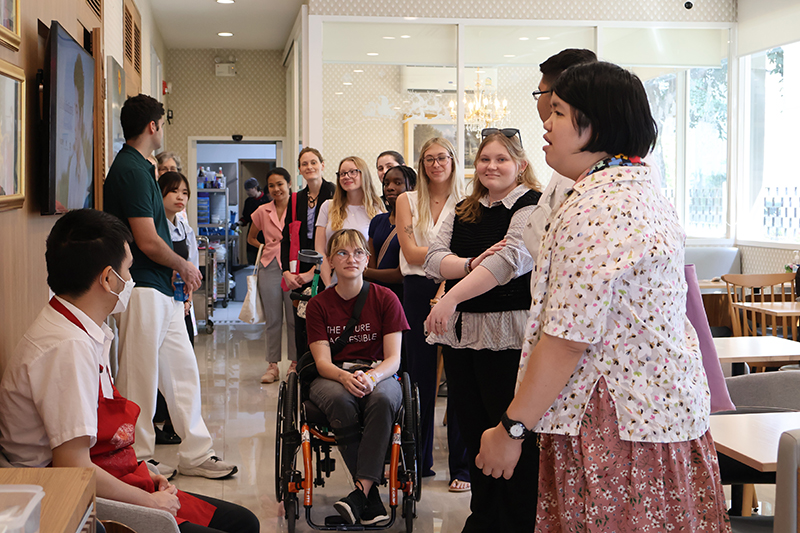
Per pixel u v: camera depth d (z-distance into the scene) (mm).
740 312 6258
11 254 2074
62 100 2379
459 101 7219
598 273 1186
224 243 10531
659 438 1235
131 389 3162
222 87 10062
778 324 5727
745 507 2689
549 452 1372
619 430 1240
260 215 5562
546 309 1254
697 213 7746
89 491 1085
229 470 3371
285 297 5441
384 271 3609
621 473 1257
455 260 2396
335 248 2934
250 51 10078
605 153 1310
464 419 2459
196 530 1830
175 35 9156
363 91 7152
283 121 10148
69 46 2467
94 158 3428
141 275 3154
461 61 7207
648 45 7461
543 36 7312
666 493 1262
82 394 1605
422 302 3197
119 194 3043
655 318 1236
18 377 1613
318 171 5023
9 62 1997
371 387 2740
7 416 1630
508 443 1286
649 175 1296
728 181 7715
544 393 1241
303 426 2764
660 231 1246
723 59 7598
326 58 7105
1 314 1961
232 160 11594
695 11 7461
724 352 3273
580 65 1325
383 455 2711
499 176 2357
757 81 7422
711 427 1812
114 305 1733
